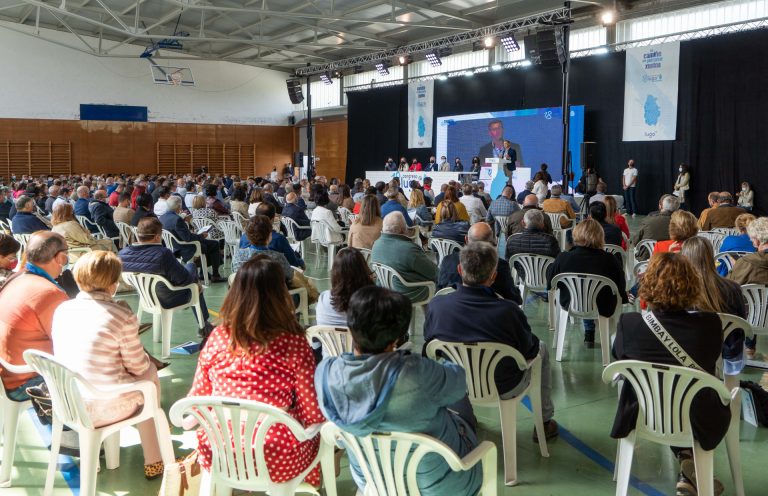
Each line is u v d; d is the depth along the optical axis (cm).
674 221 443
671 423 250
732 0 1359
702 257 328
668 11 1473
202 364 232
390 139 2236
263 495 273
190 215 910
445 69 2133
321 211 831
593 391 409
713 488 260
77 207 981
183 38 1783
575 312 458
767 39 1269
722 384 237
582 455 321
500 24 1669
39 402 282
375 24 1977
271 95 2689
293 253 520
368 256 593
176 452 321
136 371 272
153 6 1941
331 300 313
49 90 2230
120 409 265
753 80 1297
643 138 1490
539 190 1244
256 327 222
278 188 1472
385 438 195
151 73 2388
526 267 546
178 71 2347
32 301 290
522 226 688
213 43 2389
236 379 224
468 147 1911
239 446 220
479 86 1906
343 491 286
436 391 193
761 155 1297
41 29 2198
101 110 2327
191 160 2528
